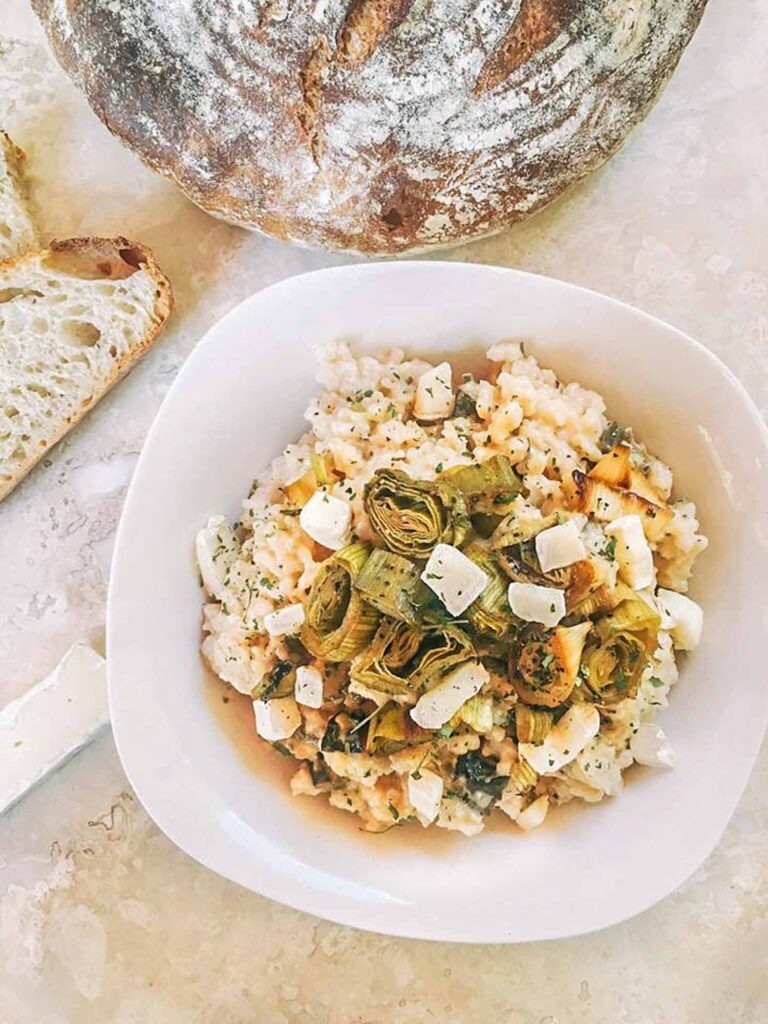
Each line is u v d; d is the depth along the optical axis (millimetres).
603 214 399
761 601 341
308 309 349
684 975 384
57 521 400
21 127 405
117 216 403
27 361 383
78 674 385
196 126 339
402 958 389
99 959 392
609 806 351
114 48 335
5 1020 389
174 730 353
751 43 399
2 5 404
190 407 346
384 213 351
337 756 337
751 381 395
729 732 343
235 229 399
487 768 338
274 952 390
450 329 361
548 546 316
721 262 398
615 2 326
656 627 323
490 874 352
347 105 329
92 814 396
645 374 353
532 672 319
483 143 337
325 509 327
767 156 398
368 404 356
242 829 355
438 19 318
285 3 317
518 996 386
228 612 356
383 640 321
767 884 383
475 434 347
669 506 354
